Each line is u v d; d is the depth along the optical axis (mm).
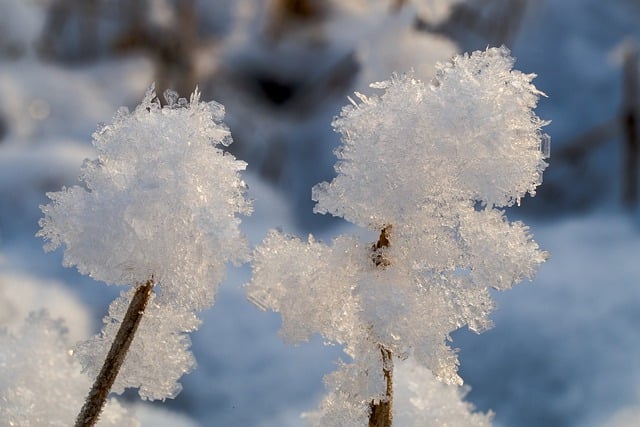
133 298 298
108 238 290
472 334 1098
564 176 1578
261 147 1726
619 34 1844
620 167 1556
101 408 297
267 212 1514
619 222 1407
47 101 1665
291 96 1855
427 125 291
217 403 1012
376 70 970
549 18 1856
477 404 1019
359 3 1909
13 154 1475
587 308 1118
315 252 303
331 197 296
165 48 1800
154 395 309
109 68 1804
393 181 292
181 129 293
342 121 296
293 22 1941
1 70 1734
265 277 302
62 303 1077
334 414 303
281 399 1021
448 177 292
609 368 1016
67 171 1448
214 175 292
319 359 1082
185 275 292
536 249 295
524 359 1052
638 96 1528
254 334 1118
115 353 297
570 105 1708
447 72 292
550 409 996
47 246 293
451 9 1286
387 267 296
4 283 1093
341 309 301
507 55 292
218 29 1956
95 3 1861
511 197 291
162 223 290
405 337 293
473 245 294
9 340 345
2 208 1382
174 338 310
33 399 337
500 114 288
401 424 343
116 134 294
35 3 1851
